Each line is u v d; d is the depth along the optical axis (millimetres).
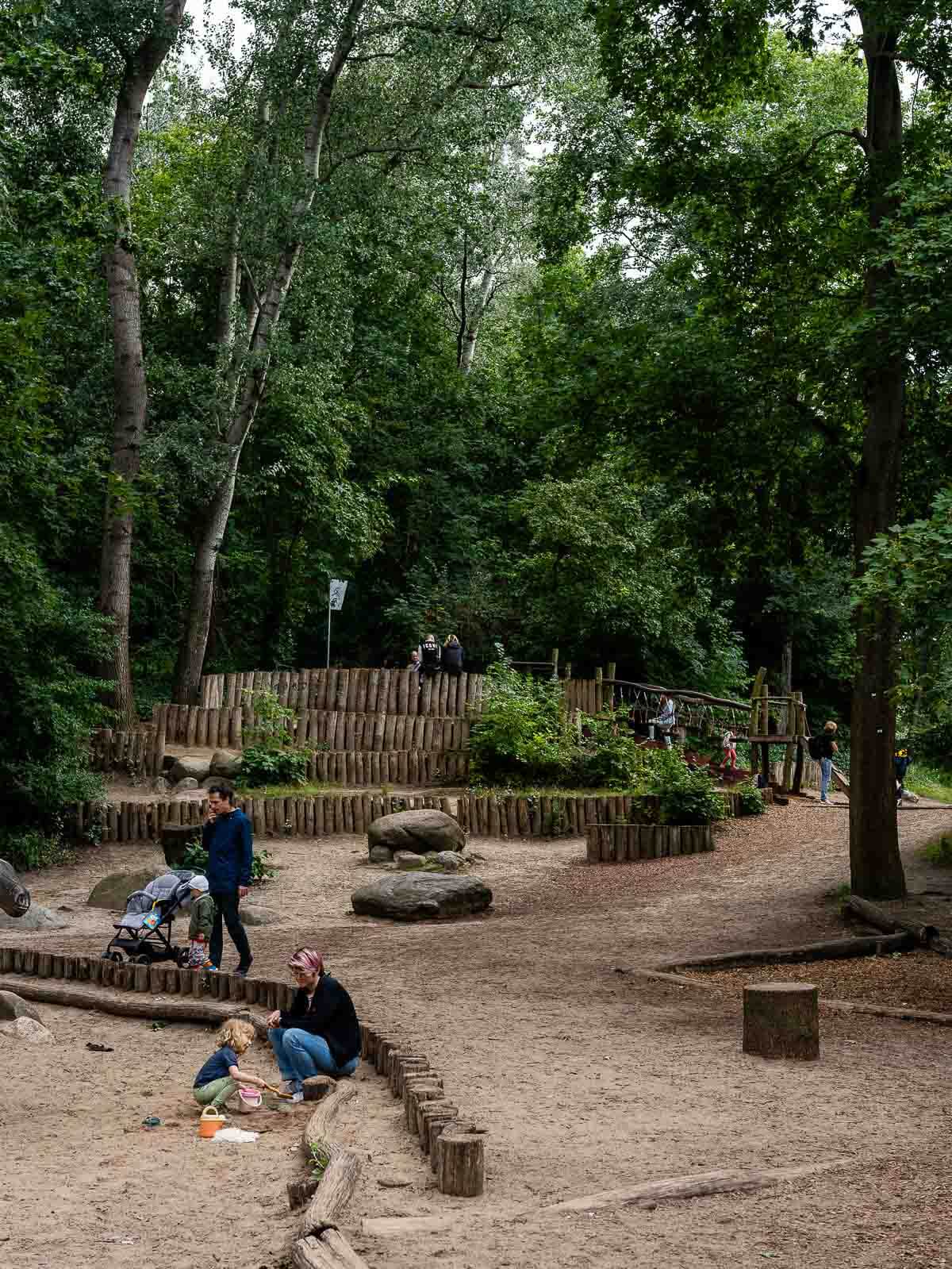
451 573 44969
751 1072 9500
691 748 33781
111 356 32344
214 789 13312
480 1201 6332
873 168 18156
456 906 18797
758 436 18469
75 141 27938
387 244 34094
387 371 45781
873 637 15156
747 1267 5270
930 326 15273
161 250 21562
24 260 19625
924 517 19672
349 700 31516
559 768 29250
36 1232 5980
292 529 41031
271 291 31344
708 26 18766
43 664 24781
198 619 32562
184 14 29234
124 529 30344
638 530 39125
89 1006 12438
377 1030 10219
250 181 30688
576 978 14000
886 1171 6719
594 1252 5477
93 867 22953
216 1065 8508
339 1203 5922
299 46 29469
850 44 19219
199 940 13500
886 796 18641
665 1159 7074
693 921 17953
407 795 27484
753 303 19734
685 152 19578
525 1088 8906
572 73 32281
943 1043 10758
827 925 17141
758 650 48688
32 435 23109
